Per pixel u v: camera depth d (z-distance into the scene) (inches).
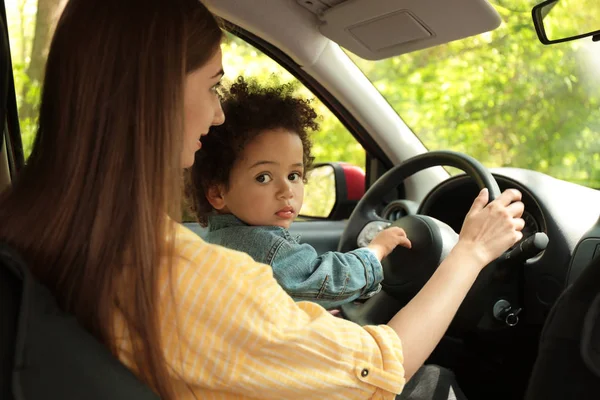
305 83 88.4
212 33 32.1
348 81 88.7
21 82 73.5
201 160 48.6
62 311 27.6
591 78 146.6
